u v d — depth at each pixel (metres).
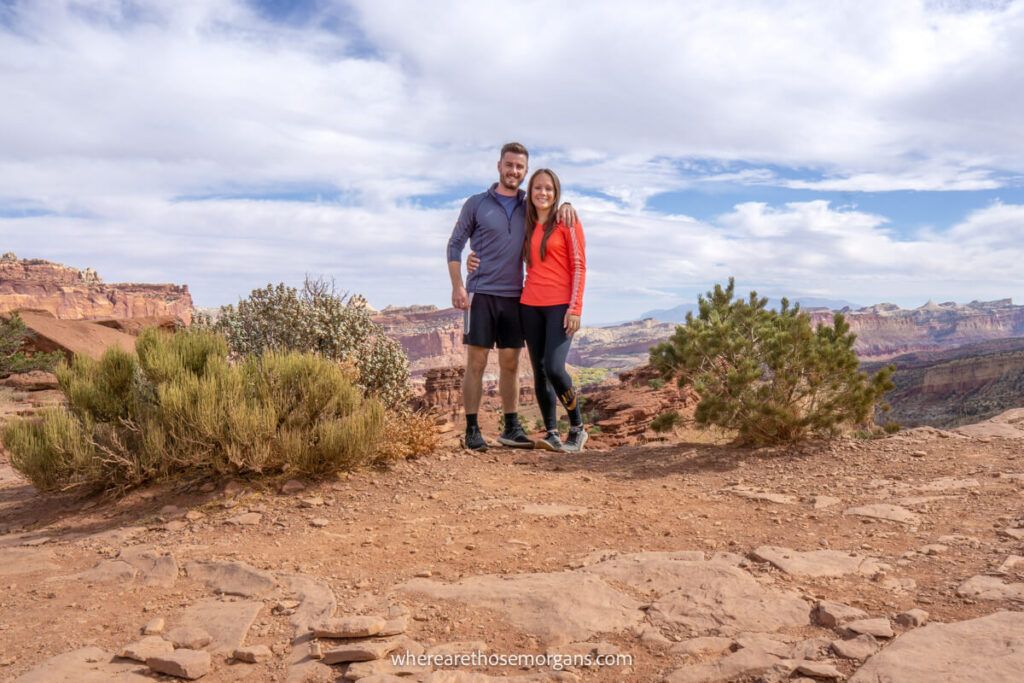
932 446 6.77
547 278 7.14
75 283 190.88
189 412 5.45
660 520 4.68
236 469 5.63
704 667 2.41
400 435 6.77
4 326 19.38
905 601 3.04
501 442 7.70
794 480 5.82
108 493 5.43
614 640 2.75
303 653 2.70
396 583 3.51
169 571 3.74
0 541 4.57
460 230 7.30
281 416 5.95
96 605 3.33
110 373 6.01
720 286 8.95
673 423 8.66
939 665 2.28
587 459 7.09
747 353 7.77
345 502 5.21
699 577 3.38
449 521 4.73
